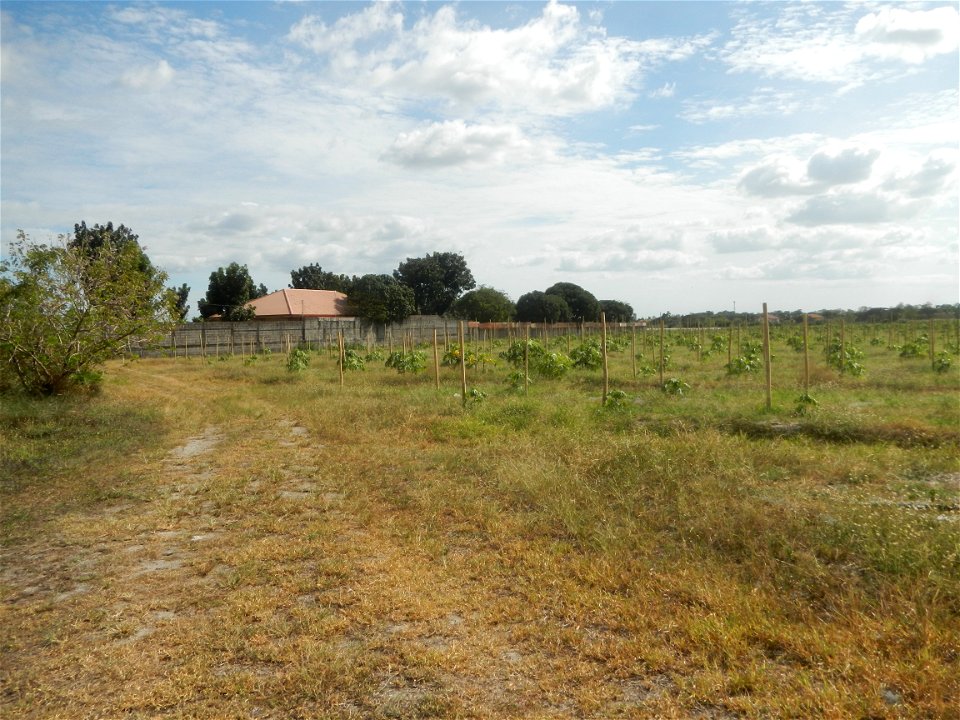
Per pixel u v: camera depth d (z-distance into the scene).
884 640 3.66
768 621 3.94
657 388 15.11
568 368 18.03
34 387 15.00
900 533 4.86
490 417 11.48
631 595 4.45
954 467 7.37
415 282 63.09
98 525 6.30
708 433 8.86
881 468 7.45
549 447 8.87
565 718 3.15
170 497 7.24
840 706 3.09
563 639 3.91
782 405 11.49
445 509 6.55
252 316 48.09
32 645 4.04
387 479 7.71
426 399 13.77
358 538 5.82
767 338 11.26
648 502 6.36
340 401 13.94
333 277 73.69
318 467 8.55
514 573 4.94
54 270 14.80
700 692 3.28
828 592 4.26
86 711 3.31
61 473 8.31
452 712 3.21
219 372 24.02
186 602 4.56
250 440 10.59
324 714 3.23
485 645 3.86
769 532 5.21
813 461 7.69
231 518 6.51
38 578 5.11
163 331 16.42
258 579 4.95
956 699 3.13
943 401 11.50
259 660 3.75
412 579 4.86
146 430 11.19
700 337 31.42
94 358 15.52
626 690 3.39
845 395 13.16
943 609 3.92
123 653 3.88
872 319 53.81
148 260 22.12
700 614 4.08
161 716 3.25
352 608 4.39
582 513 6.02
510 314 62.19
